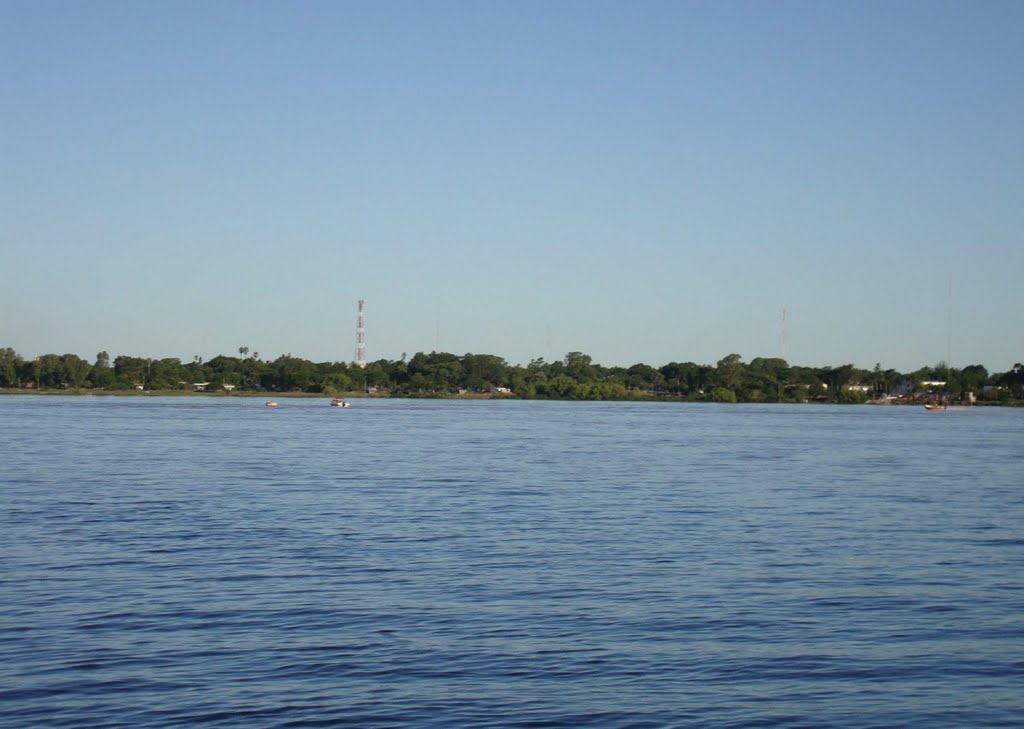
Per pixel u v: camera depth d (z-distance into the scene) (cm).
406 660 2592
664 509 5625
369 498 5984
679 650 2705
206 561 3844
